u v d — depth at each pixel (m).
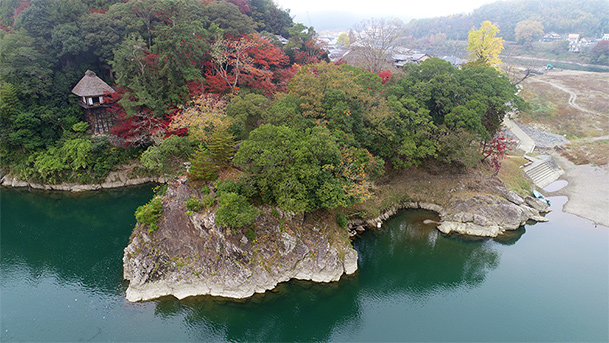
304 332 35.31
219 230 37.53
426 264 45.59
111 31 64.75
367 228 51.84
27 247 47.03
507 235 51.44
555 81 120.06
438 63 63.09
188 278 37.16
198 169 39.88
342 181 42.94
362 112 50.91
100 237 49.50
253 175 38.72
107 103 62.78
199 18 67.88
